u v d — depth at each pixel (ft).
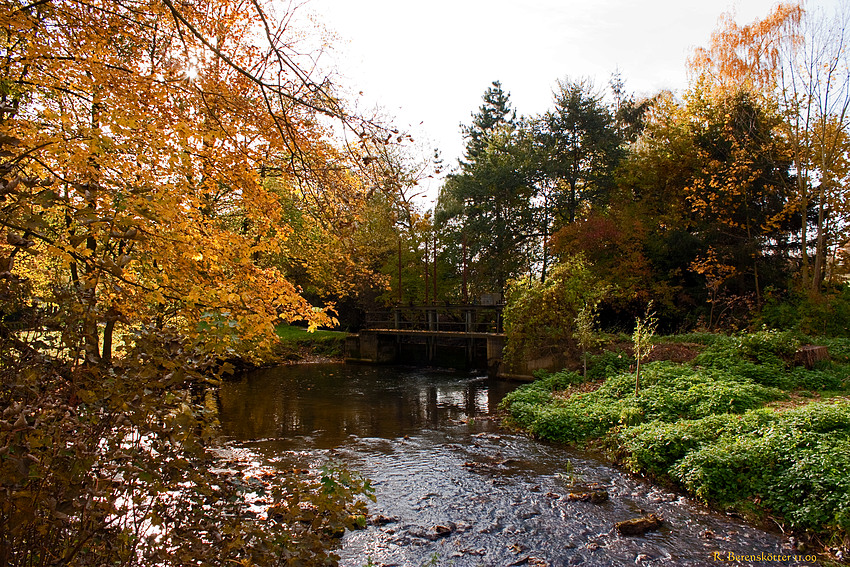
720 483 20.39
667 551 16.56
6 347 7.24
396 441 29.99
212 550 9.58
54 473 7.68
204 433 9.50
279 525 10.28
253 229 15.93
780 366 37.76
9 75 12.97
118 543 8.79
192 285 12.02
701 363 40.57
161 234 11.14
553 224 91.86
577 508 19.94
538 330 50.44
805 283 59.21
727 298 60.80
